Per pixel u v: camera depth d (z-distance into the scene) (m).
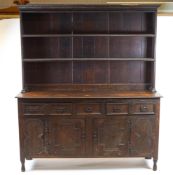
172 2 4.18
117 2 4.40
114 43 3.57
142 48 3.57
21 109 3.11
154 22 3.31
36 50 3.55
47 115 3.12
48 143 3.16
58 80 3.60
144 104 3.12
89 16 3.52
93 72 3.59
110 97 3.09
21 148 3.16
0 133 3.77
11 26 3.64
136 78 3.61
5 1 4.38
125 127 3.14
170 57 3.71
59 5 3.19
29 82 3.58
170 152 3.59
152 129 3.15
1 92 3.73
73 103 3.10
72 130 3.14
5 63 3.69
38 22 3.51
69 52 3.57
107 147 3.17
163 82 3.74
